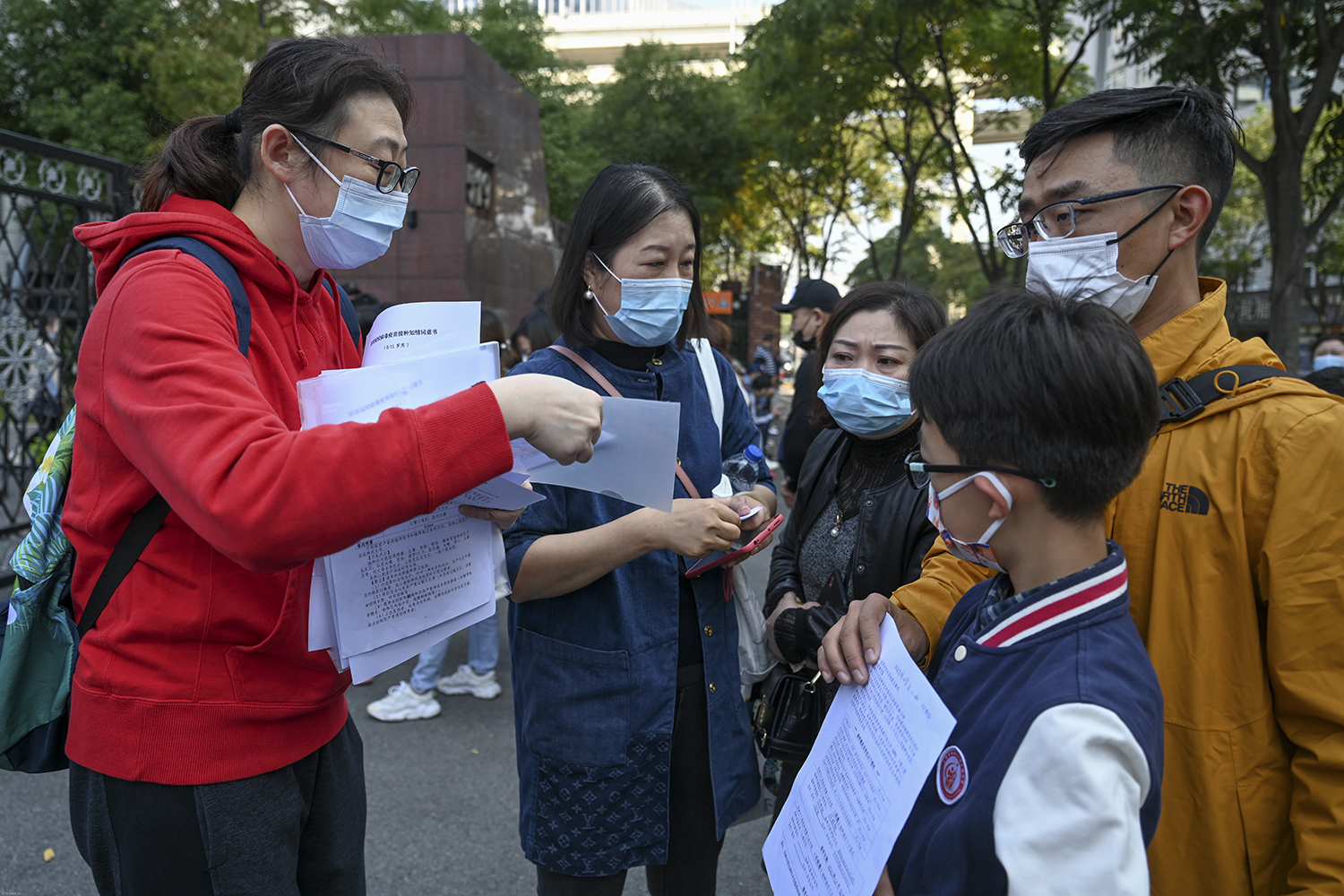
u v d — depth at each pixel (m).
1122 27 10.13
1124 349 1.02
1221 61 8.71
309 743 1.40
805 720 1.87
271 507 1.04
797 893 1.19
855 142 17.41
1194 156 1.37
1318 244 18.95
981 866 0.96
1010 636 1.06
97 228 1.31
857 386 1.97
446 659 4.92
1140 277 1.40
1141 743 0.92
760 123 18.34
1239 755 1.24
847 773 1.19
